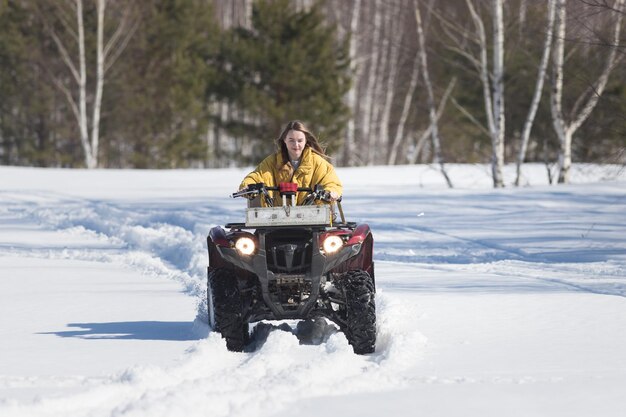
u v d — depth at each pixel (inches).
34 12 3796.8
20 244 1071.0
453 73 2864.2
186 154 3782.0
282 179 493.4
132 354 432.8
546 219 1235.9
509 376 371.2
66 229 1250.0
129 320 548.1
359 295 445.4
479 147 3287.4
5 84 3816.4
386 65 3887.8
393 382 354.9
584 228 1125.1
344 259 450.3
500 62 1993.1
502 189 1791.3
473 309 557.9
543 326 502.9
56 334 497.0
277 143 493.7
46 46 3833.7
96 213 1427.2
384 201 1537.9
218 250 455.2
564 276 737.6
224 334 443.8
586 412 312.0
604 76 1804.9
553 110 1961.1
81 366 402.3
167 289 692.1
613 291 644.1
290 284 450.0
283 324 509.0
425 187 1982.0
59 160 3890.3
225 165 4232.3
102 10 3326.8
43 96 3846.0
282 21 3324.3
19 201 1765.5
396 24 3422.7
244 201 1636.3
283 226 448.5
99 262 894.4
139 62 3882.9
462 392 338.0
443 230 1122.0
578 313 542.9
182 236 1071.0
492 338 468.1
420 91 3400.6
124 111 3843.5
